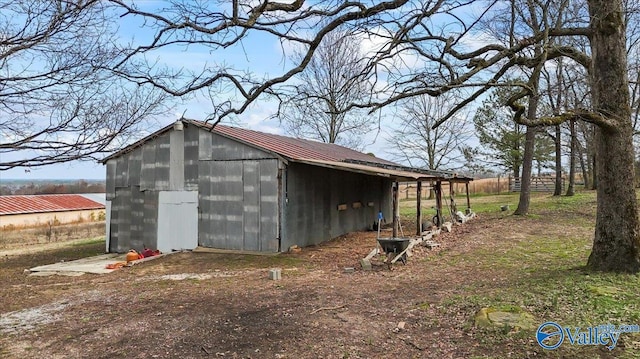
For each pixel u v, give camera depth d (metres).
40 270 11.83
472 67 6.16
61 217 26.80
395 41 4.98
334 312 6.08
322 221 14.89
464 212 19.95
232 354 4.78
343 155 20.02
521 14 8.26
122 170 15.30
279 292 7.55
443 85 5.11
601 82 6.64
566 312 5.16
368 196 18.80
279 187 12.73
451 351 4.48
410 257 10.34
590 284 6.08
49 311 7.18
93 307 7.26
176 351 4.95
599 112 6.61
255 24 4.55
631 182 6.64
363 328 5.36
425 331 5.12
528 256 9.52
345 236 16.17
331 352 4.68
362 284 7.89
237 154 13.38
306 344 4.94
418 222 13.30
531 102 15.84
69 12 4.25
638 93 18.11
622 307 5.13
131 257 12.44
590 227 13.68
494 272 8.12
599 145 6.84
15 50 4.13
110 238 15.45
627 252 6.57
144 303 7.29
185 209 14.12
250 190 13.14
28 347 5.42
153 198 14.62
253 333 5.40
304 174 13.89
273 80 5.13
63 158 4.69
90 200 31.09
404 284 7.66
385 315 5.80
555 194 25.11
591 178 31.91
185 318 6.20
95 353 5.06
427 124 28.75
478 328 4.97
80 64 4.85
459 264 9.22
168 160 14.41
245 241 13.17
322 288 7.69
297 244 13.40
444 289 6.98
